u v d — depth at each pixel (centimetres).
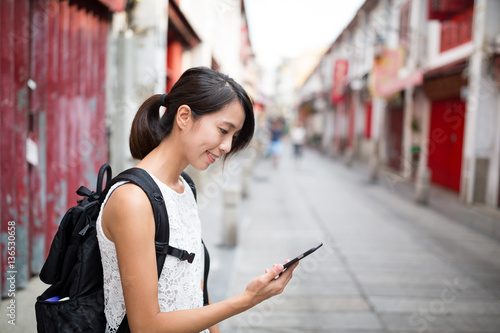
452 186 1105
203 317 99
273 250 531
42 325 108
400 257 522
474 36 876
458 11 1019
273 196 970
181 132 108
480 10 848
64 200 348
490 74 852
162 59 479
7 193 271
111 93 433
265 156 2027
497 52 821
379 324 331
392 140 1605
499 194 868
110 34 428
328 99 2739
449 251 557
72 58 355
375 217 761
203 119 106
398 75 1245
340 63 2192
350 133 2375
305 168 1691
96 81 405
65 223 109
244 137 120
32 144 296
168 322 97
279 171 1546
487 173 891
